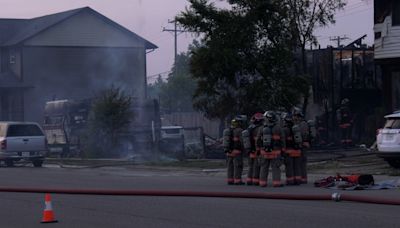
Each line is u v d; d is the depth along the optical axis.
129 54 54.66
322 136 31.97
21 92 50.72
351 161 22.92
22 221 12.00
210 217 11.73
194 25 28.05
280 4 28.03
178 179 20.52
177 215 12.11
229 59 26.98
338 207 12.44
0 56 52.81
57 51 52.12
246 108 28.03
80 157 34.19
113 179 20.88
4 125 28.56
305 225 10.54
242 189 16.36
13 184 19.33
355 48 34.41
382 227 10.12
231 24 27.53
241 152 17.78
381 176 18.55
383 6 27.69
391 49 27.44
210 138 35.34
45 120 39.31
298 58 31.78
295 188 16.33
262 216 11.66
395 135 19.19
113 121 33.34
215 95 28.55
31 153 28.66
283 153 17.05
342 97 33.69
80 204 14.18
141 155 31.97
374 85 34.16
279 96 27.81
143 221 11.55
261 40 28.36
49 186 18.50
